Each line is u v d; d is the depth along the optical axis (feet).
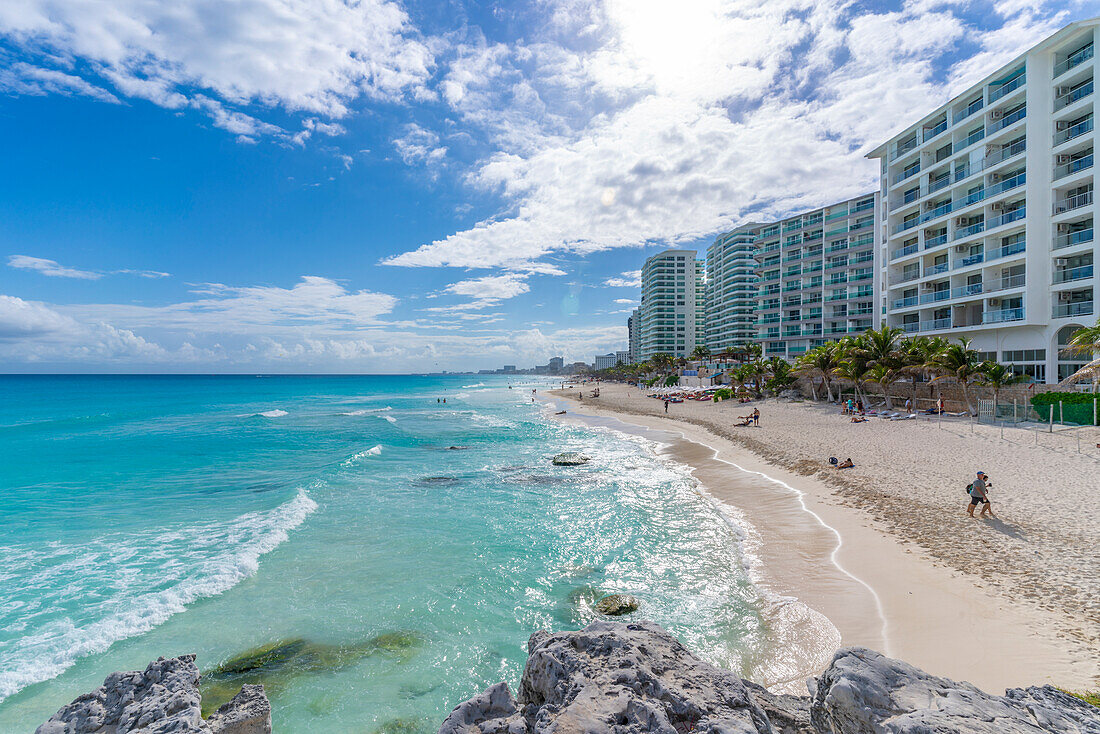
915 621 32.53
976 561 39.70
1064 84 121.29
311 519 61.57
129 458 103.91
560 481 82.38
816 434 107.65
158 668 19.98
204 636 34.96
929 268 157.48
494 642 34.60
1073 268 118.11
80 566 46.37
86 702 18.33
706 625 35.55
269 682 30.19
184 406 242.58
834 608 35.86
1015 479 60.03
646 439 129.70
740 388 212.43
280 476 86.99
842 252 247.70
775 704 16.35
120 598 40.24
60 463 97.76
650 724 11.51
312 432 151.33
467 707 13.89
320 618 37.52
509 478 84.99
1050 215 122.62
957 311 147.84
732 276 403.54
